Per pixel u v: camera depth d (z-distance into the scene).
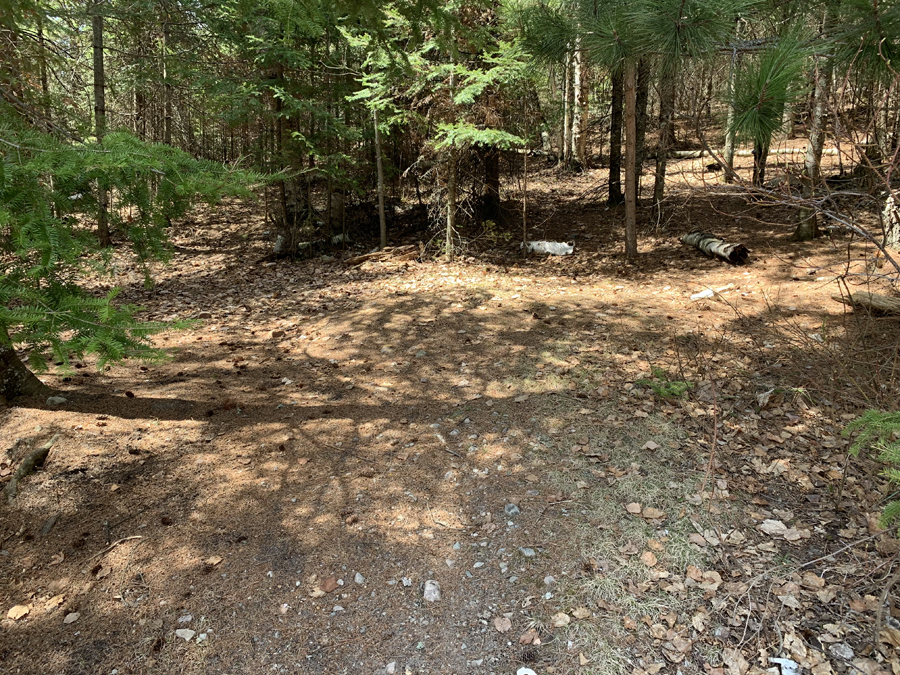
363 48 8.84
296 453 4.22
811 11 4.07
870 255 7.12
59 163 2.27
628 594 2.96
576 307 6.89
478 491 3.76
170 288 9.26
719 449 4.03
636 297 7.18
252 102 8.85
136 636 2.84
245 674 2.67
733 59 3.68
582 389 4.92
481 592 3.04
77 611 2.96
